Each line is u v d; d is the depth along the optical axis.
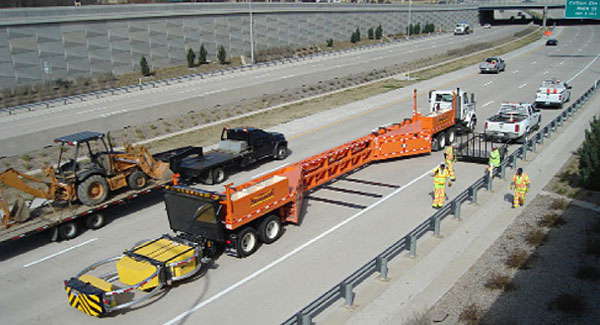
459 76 45.09
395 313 9.95
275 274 11.80
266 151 21.11
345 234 13.84
